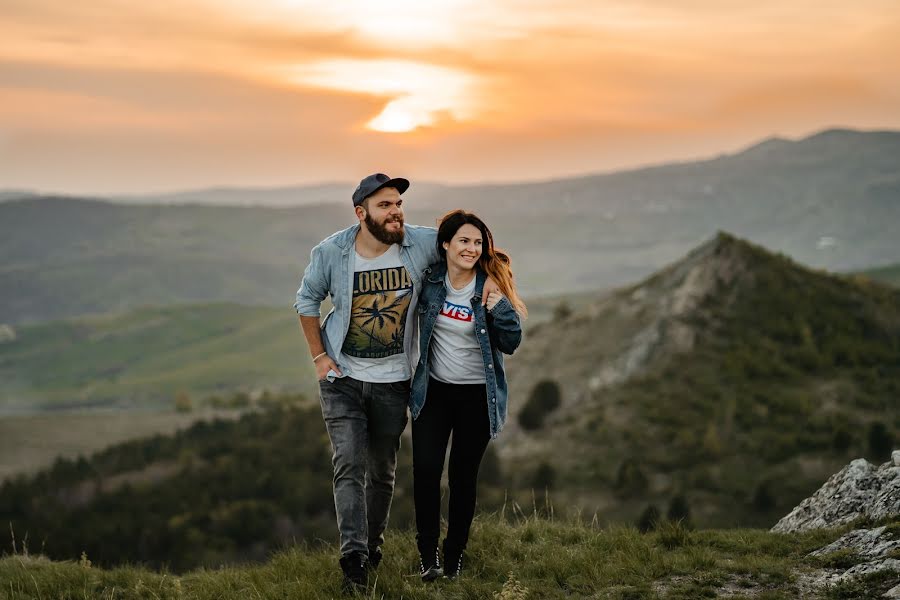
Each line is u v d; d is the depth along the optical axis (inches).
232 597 198.4
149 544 2017.7
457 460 202.5
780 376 2095.2
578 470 1866.4
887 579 159.3
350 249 199.5
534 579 192.4
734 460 1797.5
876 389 1994.3
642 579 183.5
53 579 222.7
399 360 203.2
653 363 2244.1
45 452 5216.5
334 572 205.0
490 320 200.2
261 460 2608.3
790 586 170.7
